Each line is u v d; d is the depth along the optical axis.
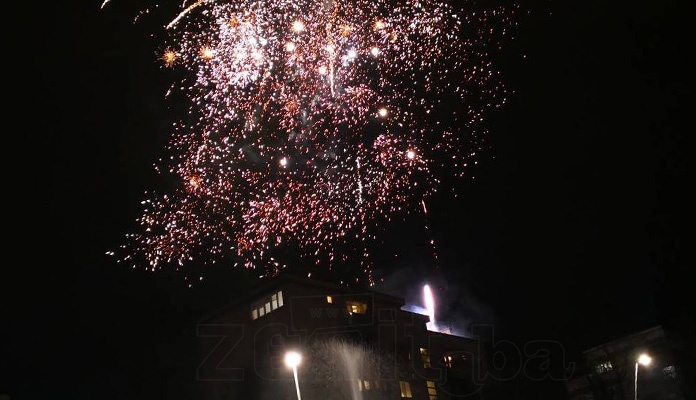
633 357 59.59
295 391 38.34
